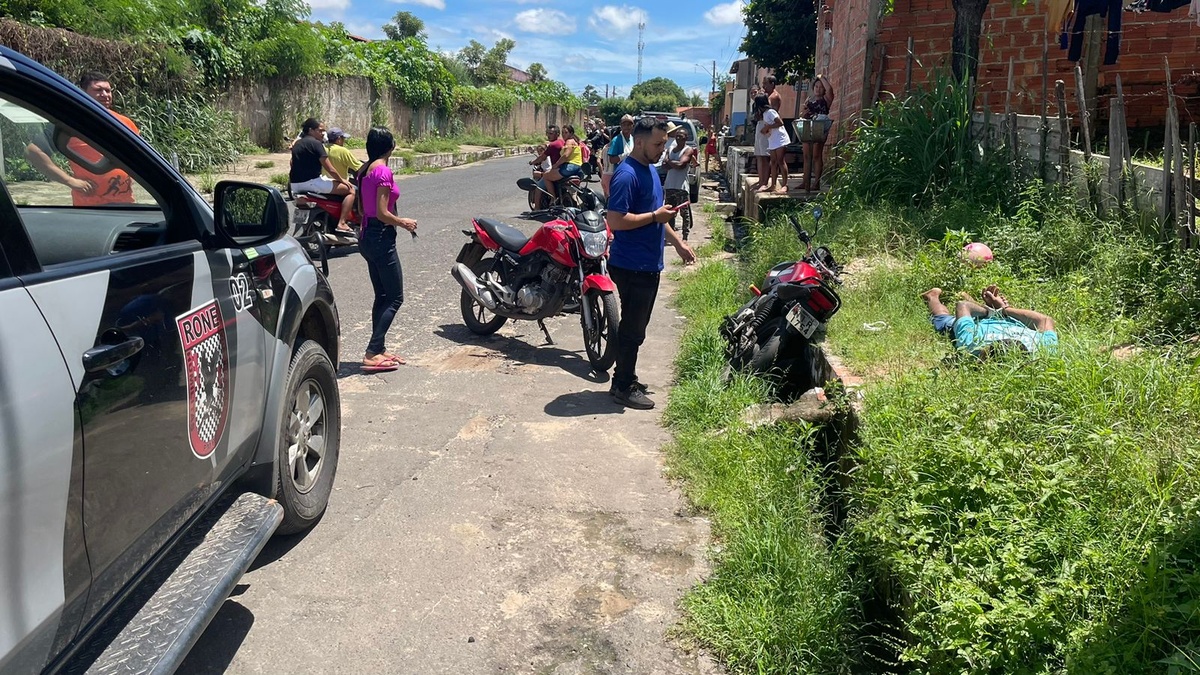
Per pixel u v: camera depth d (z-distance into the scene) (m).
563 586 3.57
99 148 2.90
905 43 11.36
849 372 5.13
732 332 5.99
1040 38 10.73
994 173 8.82
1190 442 3.37
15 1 16.03
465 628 3.30
